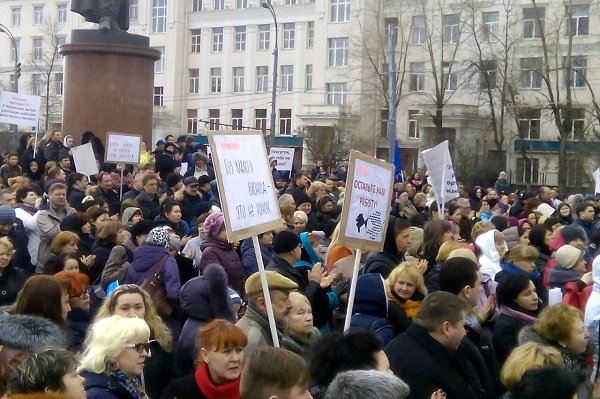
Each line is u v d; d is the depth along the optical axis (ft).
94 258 32.01
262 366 14.44
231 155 22.47
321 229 44.91
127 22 78.89
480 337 23.97
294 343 21.47
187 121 240.32
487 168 174.09
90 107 76.13
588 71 178.09
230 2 232.53
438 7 193.36
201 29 237.86
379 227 24.98
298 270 29.07
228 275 31.35
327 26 216.13
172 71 239.30
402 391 13.96
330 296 26.32
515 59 183.01
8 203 41.19
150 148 78.59
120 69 76.38
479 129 184.55
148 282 27.53
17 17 269.64
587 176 161.07
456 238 38.04
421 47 198.80
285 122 224.12
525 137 183.21
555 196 88.22
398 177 84.69
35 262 37.91
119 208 46.16
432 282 28.63
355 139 196.03
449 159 47.78
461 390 19.29
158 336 21.99
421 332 19.74
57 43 229.45
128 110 76.69
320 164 110.11
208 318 23.50
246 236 22.34
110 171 59.47
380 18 201.67
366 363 17.19
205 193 53.83
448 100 184.55
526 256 30.60
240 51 231.71
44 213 38.42
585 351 21.29
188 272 30.91
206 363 18.54
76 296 23.71
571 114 159.74
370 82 198.29
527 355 17.49
